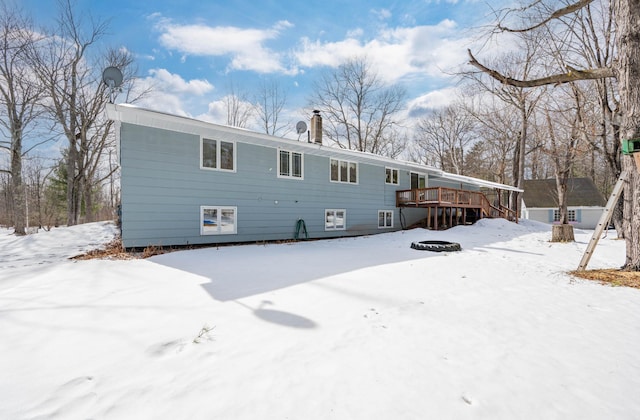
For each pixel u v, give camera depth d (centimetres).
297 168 1278
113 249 894
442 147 3509
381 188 1634
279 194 1213
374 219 1595
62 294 416
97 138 2055
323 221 1367
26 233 1577
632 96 538
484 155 3262
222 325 318
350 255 795
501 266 671
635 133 534
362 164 1544
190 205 984
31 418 182
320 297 417
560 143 1661
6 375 225
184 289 447
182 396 205
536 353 271
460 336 305
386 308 380
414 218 1828
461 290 470
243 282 491
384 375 233
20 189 1564
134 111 789
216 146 1041
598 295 448
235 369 238
